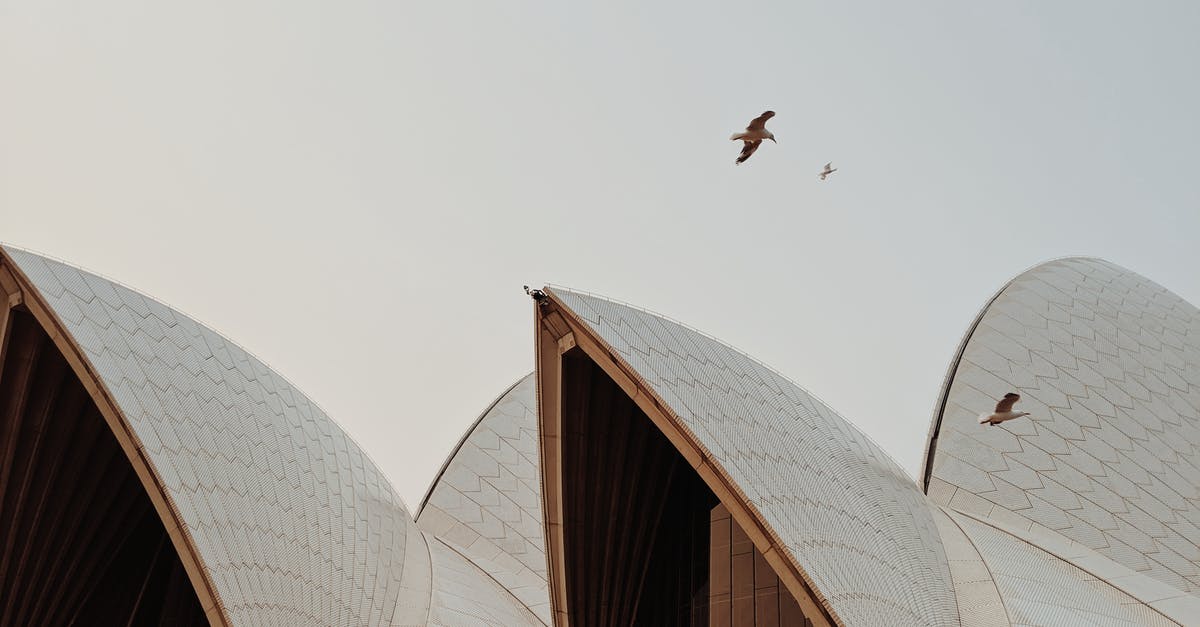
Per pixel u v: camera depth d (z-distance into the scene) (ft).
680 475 86.07
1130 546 84.74
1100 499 89.40
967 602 70.23
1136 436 94.79
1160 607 72.90
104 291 73.05
